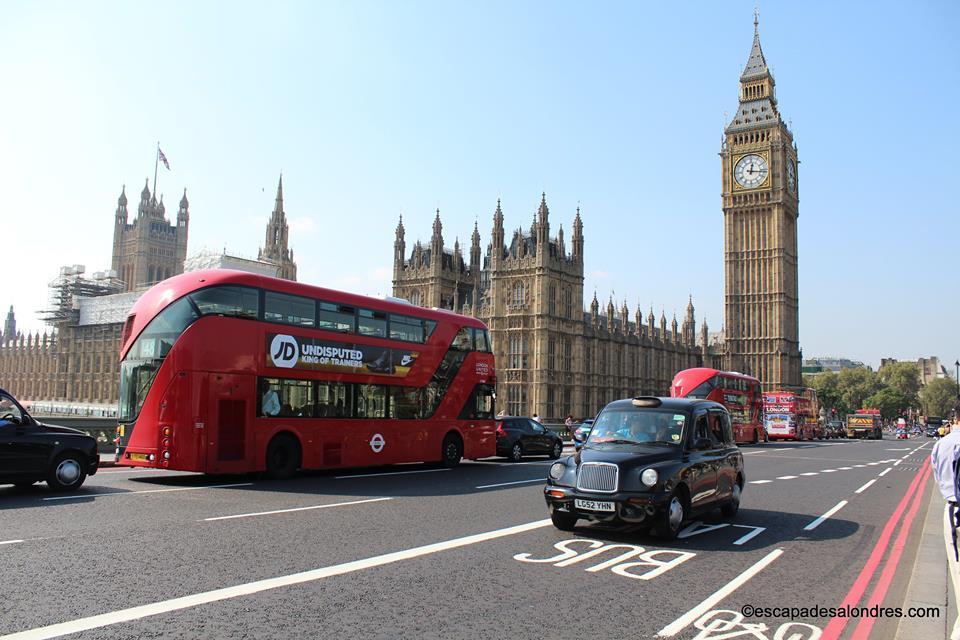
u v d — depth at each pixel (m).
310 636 8.51
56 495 19.97
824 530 17.20
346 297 28.52
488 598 10.33
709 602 10.52
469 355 34.34
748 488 25.97
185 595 10.04
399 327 30.80
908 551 14.92
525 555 13.26
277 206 147.62
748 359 139.62
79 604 9.51
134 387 23.92
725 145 145.88
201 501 19.25
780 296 138.38
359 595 10.28
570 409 92.00
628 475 14.77
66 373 143.75
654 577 11.95
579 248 95.69
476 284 99.69
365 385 28.77
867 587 11.79
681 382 57.59
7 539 13.57
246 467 24.31
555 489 15.29
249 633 8.55
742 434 61.03
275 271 97.50
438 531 15.39
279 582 10.83
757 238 141.38
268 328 25.44
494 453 35.50
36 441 20.06
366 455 28.44
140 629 8.60
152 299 24.42
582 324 94.94
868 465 40.19
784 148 142.12
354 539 14.27
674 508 14.96
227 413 23.98
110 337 134.38
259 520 16.25
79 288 146.25
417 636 8.61
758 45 147.00
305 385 26.50
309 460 26.28
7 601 9.59
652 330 123.69
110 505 18.14
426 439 31.34
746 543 15.23
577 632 8.98
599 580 11.60
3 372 172.50
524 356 89.31
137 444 23.34
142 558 12.16
